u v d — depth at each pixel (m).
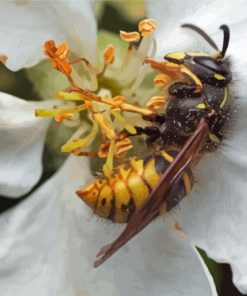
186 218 0.09
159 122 0.08
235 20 0.09
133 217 0.08
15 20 0.08
